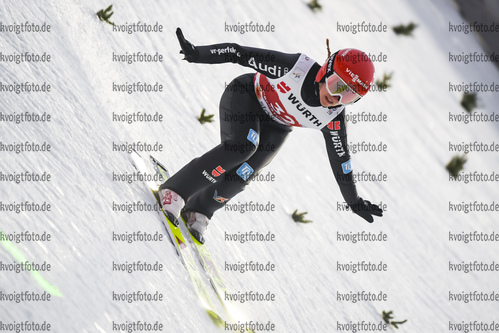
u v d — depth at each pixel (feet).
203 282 45.24
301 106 46.73
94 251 36.14
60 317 29.45
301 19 122.21
